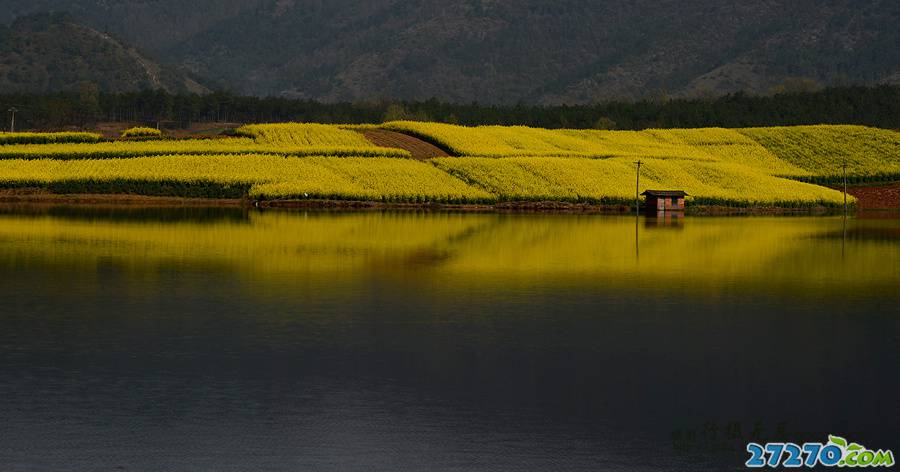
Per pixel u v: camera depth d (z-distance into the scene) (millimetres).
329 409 35969
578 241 98000
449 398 37500
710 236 107688
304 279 66938
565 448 32469
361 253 83188
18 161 153625
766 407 37062
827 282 69562
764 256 86438
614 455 31984
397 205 149250
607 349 46000
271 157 161875
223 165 155375
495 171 164625
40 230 98125
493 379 40250
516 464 31062
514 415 35656
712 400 37844
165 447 31938
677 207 152500
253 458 31172
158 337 46781
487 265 76375
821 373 42031
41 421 34219
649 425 34844
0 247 82438
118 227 102938
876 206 185375
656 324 52219
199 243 88500
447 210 146375
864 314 56219
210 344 45500
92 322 50281
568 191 158500
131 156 160875
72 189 145125
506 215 138625
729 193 171000
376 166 162750
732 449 32750
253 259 77375
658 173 178125
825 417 35969
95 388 38062
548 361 43406
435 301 58594
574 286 65750
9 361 41938
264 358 42969
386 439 33000
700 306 58312
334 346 45500
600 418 35469
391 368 41625
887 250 93125
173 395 37312
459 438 33188
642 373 41656
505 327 50625
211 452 31594
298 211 135625
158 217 117938
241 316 52469
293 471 30219
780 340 48531
